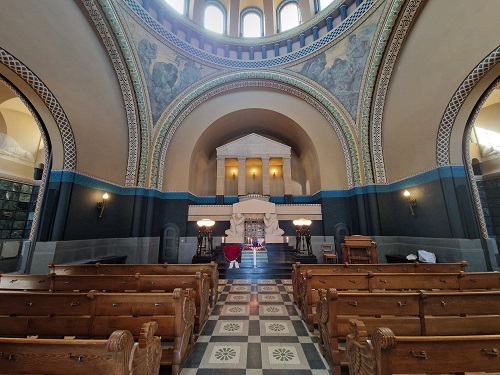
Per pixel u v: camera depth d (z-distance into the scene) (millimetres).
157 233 10133
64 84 6625
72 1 6625
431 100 7148
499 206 9211
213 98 11578
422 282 3900
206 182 14148
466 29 5828
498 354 1561
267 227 10695
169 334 2781
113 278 3947
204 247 10461
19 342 1547
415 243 7965
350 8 9672
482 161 9883
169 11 9953
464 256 6332
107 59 8305
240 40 11578
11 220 8984
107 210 8531
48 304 2732
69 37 6637
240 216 10789
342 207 10539
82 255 7363
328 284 4051
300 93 11188
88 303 2748
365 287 3963
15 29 5332
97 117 7922
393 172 9062
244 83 11383
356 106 9930
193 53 10594
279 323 4305
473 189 6703
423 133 7543
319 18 10461
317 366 3020
